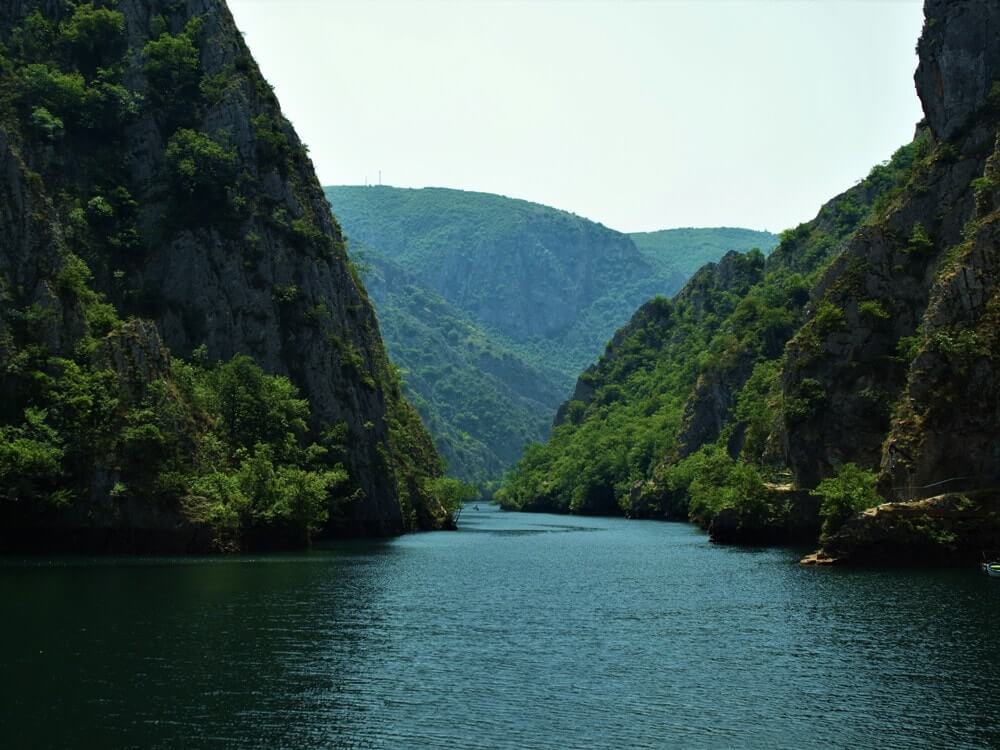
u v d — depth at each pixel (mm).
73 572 90562
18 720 43094
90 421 112438
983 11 138500
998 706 46188
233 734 41812
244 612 69250
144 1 165125
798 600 77188
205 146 153750
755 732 42656
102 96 152000
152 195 150750
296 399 148375
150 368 120375
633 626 66062
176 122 158250
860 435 135000
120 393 116188
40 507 106625
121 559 104000
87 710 44594
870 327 138000
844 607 73312
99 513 109000
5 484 103438
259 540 122375
